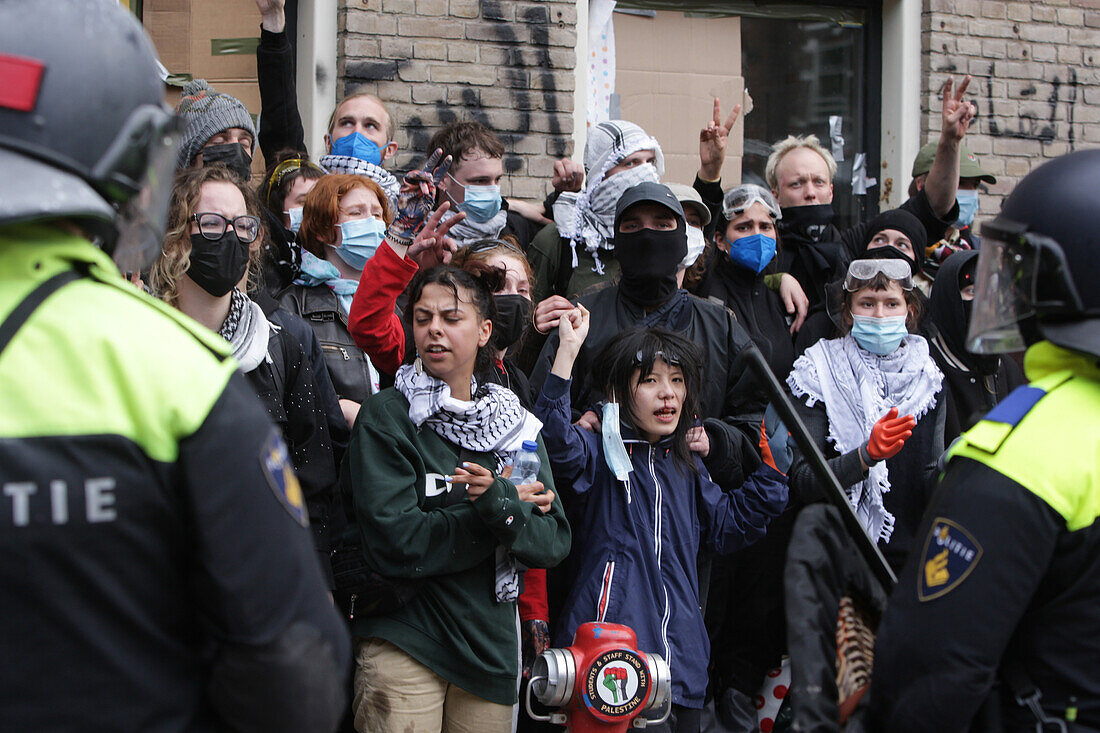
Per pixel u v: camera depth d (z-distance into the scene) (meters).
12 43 1.23
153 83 1.35
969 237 5.18
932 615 1.58
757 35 5.96
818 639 1.71
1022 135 6.04
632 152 4.01
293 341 2.76
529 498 2.77
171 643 1.29
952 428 3.55
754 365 2.12
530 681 2.81
